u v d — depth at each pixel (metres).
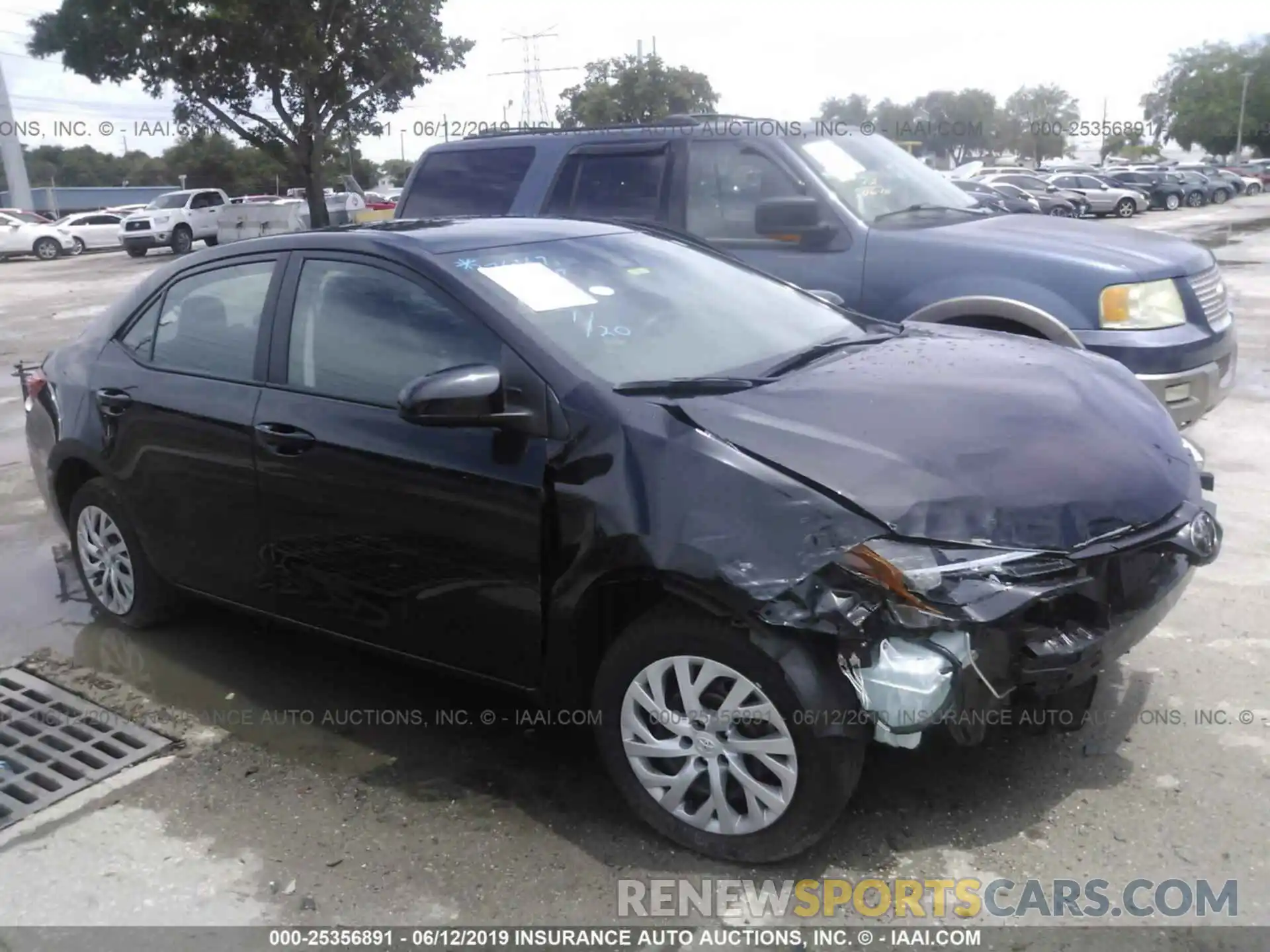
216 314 4.33
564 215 7.13
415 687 4.35
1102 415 3.46
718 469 3.01
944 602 2.77
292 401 3.90
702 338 3.87
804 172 6.35
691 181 6.71
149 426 4.38
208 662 4.64
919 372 3.67
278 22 28.33
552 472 3.24
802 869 3.11
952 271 5.86
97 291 22.66
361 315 3.85
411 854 3.27
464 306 3.60
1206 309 5.92
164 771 3.79
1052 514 2.94
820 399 3.35
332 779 3.70
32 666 4.64
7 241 35.25
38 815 3.55
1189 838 3.15
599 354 3.54
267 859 3.28
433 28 30.33
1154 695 3.92
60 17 28.02
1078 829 3.21
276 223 32.75
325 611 3.98
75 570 5.71
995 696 2.87
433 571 3.55
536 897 3.06
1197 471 3.53
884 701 2.81
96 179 76.44
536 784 3.61
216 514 4.20
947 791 3.41
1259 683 3.98
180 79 28.88
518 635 3.42
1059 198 37.19
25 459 7.96
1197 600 4.67
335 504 3.75
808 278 6.23
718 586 2.89
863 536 2.83
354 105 30.67
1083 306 5.60
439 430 3.49
